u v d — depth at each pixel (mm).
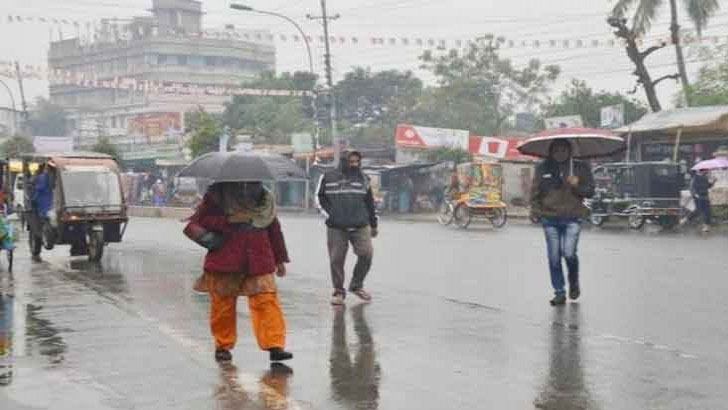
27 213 19594
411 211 45531
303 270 15750
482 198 29047
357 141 64500
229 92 45969
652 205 26547
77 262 17984
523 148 11859
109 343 9125
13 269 16688
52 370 7902
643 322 10000
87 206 18375
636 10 36812
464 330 9594
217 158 8164
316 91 45094
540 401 6676
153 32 118875
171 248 21047
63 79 41844
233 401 6809
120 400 6879
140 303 11969
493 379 7371
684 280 13602
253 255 8062
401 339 9141
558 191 11320
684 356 8188
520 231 26641
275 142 64000
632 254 17828
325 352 8539
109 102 125625
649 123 32906
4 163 17500
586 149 12156
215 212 8156
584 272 14820
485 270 15344
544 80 62625
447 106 62344
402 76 72312
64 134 126250
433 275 14750
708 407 6469
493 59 62812
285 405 6668
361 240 11680
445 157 45438
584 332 9430
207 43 120812
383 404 6664
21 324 10352
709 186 25266
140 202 56406
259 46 126438
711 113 31578
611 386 7090
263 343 8094
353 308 11273
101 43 125812
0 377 7656
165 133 74625
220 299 8203
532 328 9680
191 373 7742
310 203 51875
